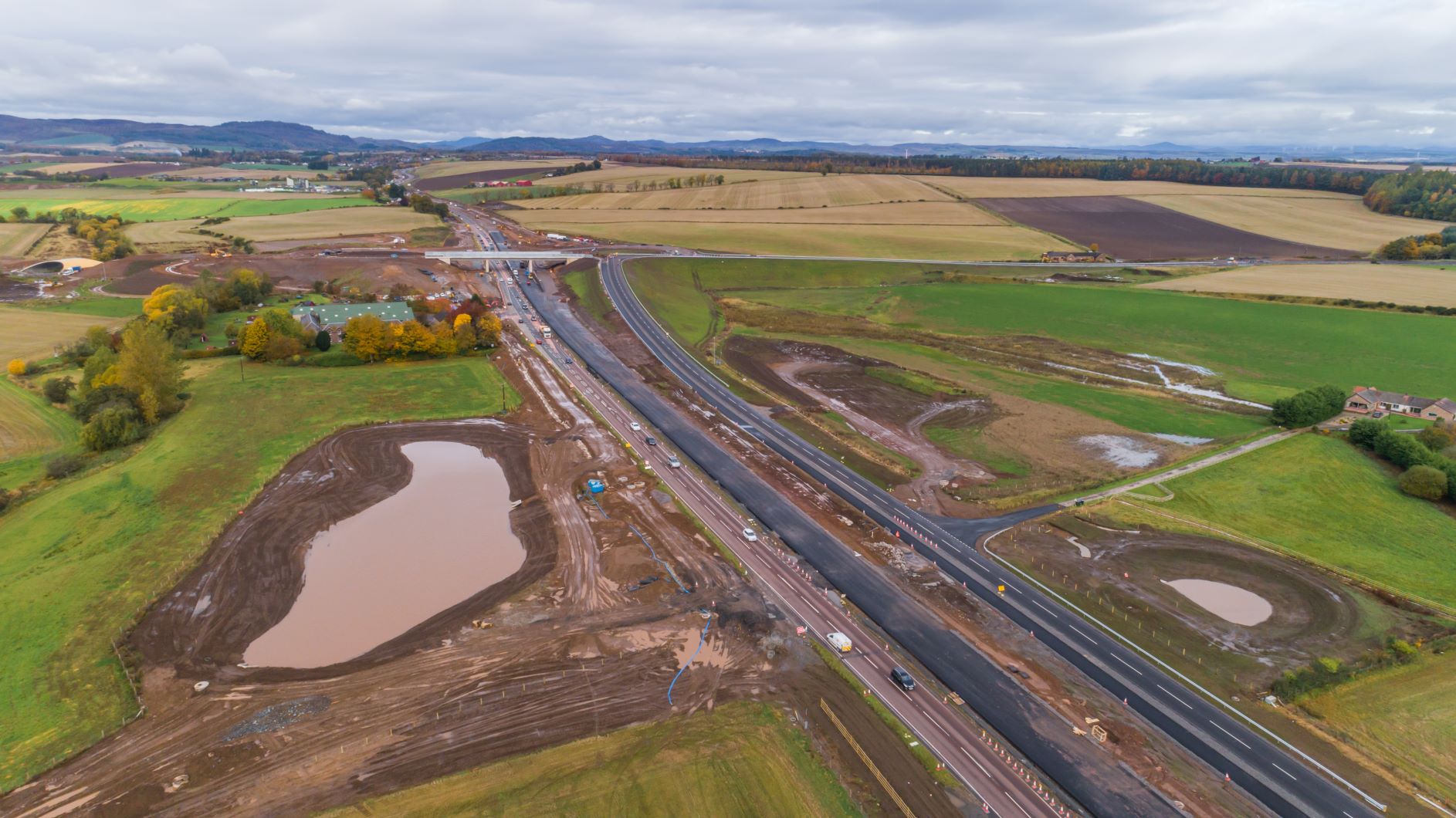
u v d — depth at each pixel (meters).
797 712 52.97
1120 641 62.25
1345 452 97.25
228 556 70.69
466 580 68.06
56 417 101.38
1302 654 60.56
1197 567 72.81
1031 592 68.81
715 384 125.62
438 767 47.22
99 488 81.94
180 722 50.66
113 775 46.34
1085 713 54.03
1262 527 80.56
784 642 60.50
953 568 72.38
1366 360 141.00
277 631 60.34
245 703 52.44
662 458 95.31
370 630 60.66
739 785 46.34
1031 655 60.22
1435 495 85.12
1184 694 56.22
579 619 62.66
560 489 86.00
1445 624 64.06
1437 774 49.09
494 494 84.75
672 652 58.84
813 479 91.00
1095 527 80.06
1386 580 71.06
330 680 54.88
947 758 49.59
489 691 54.06
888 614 65.06
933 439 104.19
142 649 57.75
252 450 92.75
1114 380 129.62
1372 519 82.06
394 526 77.19
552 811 44.06
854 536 77.94
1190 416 112.81
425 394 114.75
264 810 44.00
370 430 101.44
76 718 50.84
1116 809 46.16
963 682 56.94
